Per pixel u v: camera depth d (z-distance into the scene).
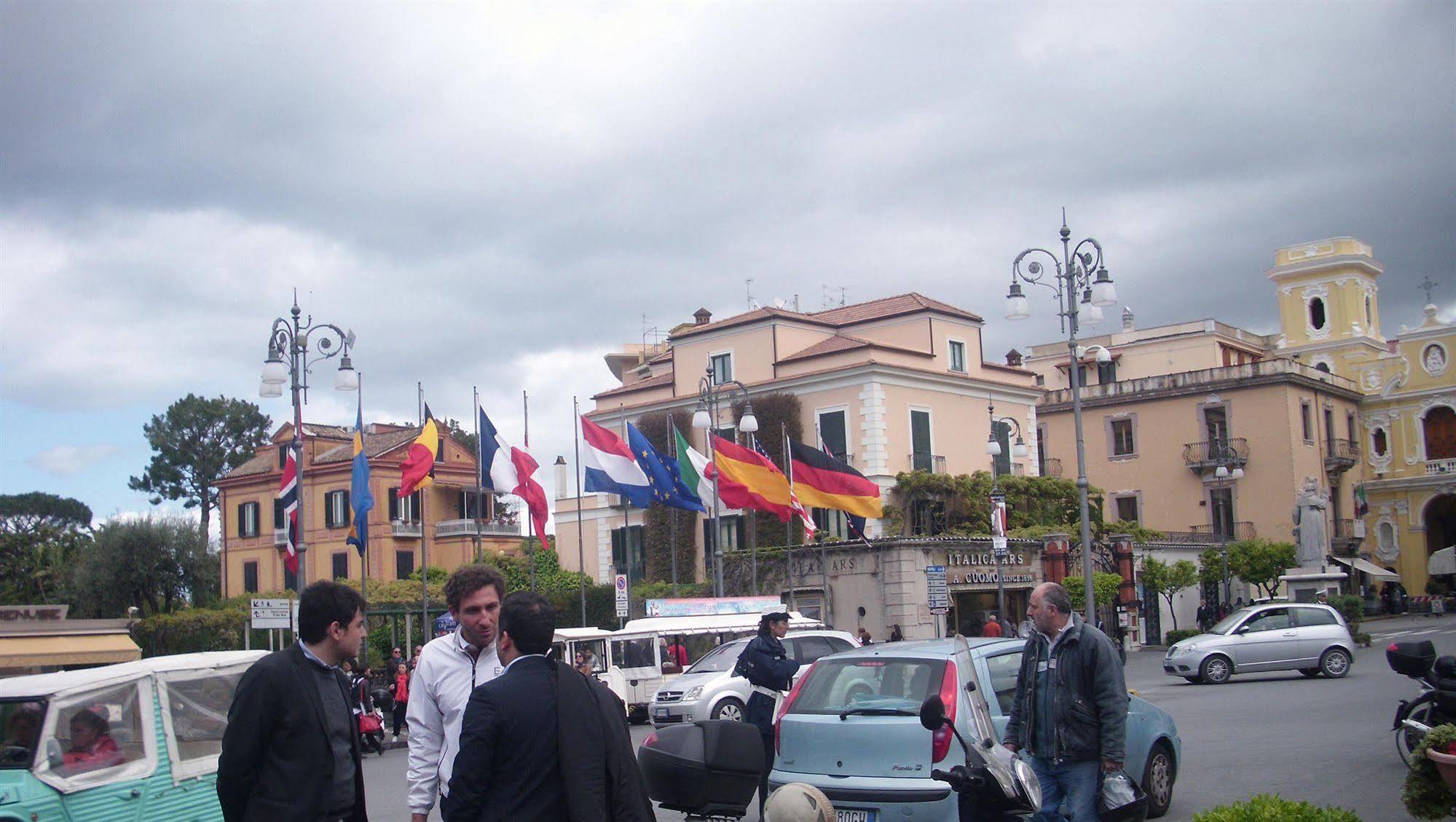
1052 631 8.30
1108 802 7.90
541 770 4.99
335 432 67.19
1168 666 30.23
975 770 7.33
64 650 29.23
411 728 6.96
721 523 48.59
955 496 46.81
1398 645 14.57
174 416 92.31
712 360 51.84
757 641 12.84
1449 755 8.72
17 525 90.12
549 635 5.28
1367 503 72.88
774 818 6.47
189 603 60.16
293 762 5.93
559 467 56.94
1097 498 51.75
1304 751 16.03
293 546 28.86
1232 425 64.25
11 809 9.36
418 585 50.22
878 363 46.69
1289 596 43.56
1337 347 75.69
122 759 10.32
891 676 9.90
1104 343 75.94
